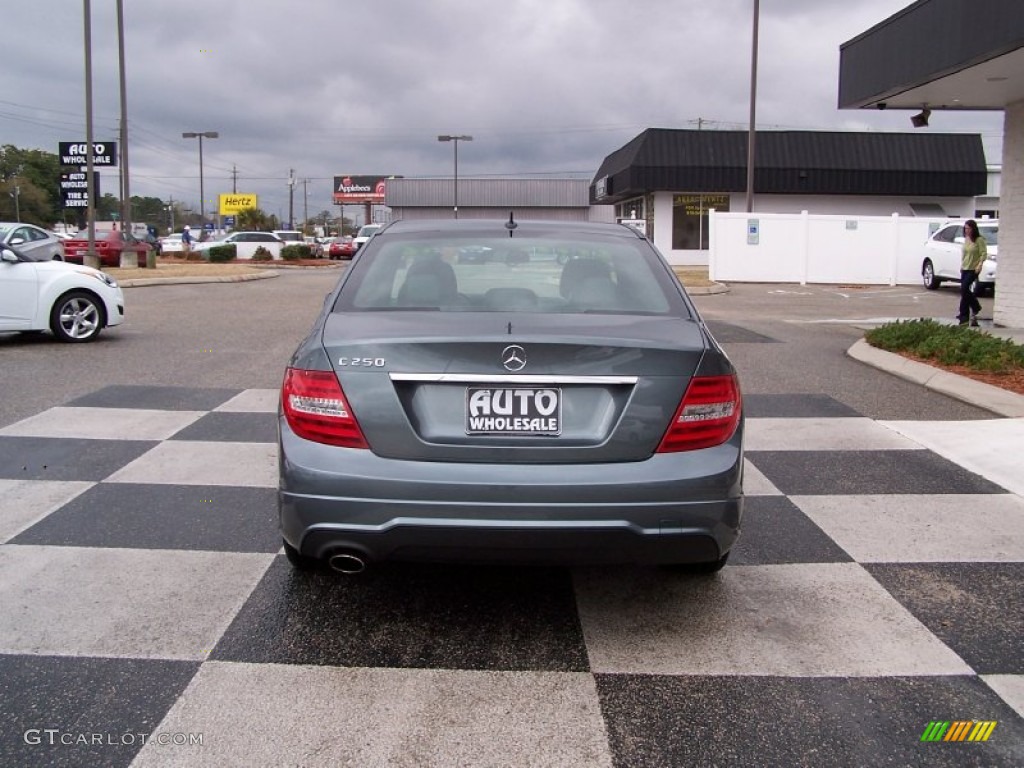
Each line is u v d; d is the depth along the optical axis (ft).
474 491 10.73
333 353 11.25
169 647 11.51
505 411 10.98
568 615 12.68
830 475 19.33
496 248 14.33
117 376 29.25
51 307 36.04
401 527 10.80
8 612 12.38
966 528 16.15
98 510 16.51
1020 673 11.10
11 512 16.34
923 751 9.50
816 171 120.47
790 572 14.20
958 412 25.08
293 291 71.41
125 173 101.50
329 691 10.54
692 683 10.84
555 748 9.49
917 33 36.65
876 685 10.82
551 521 10.73
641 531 10.88
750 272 91.45
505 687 10.71
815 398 27.04
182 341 38.01
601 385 11.03
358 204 318.24
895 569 14.32
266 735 9.62
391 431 10.95
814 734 9.78
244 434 21.97
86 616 12.32
